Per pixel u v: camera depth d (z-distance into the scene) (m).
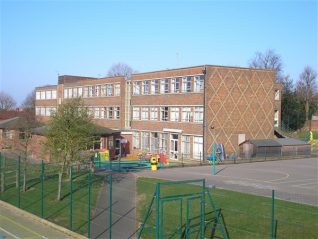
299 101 87.69
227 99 52.91
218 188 29.94
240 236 19.53
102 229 22.30
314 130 88.50
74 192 30.47
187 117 54.44
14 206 28.33
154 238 20.34
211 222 21.05
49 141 30.70
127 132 60.78
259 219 21.25
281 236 19.12
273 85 57.00
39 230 23.09
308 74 97.31
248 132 54.78
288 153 55.44
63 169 31.09
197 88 52.81
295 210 22.77
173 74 56.97
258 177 36.94
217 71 52.12
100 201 27.72
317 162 49.97
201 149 52.09
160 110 59.66
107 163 46.84
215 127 52.03
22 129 50.06
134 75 65.69
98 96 74.75
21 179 35.62
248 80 54.59
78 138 30.56
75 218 24.64
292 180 35.25
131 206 26.27
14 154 46.12
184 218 22.19
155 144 60.81
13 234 22.36
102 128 55.88
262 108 55.97
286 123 84.50
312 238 18.73
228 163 48.81
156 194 17.91
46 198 29.39
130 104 66.88
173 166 45.25
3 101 138.75
